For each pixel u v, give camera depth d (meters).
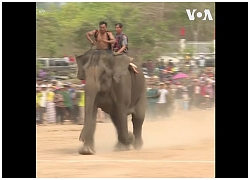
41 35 44.72
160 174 17.75
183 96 38.38
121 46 21.20
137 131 22.31
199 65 45.00
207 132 29.16
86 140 19.94
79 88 34.62
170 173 17.91
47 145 23.66
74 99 32.34
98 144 23.39
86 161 19.08
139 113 22.20
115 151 21.00
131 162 19.12
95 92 19.75
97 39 20.62
